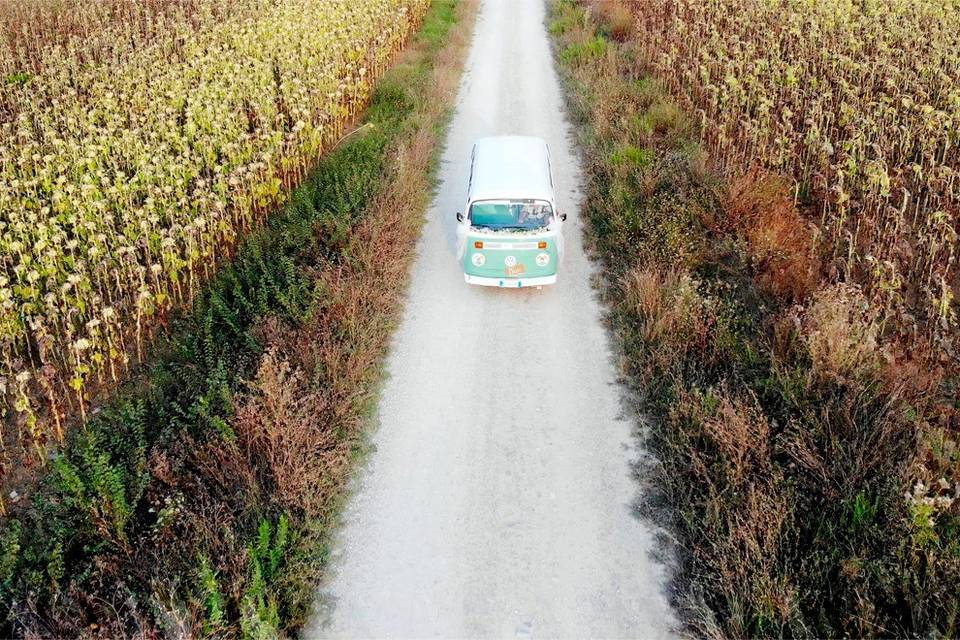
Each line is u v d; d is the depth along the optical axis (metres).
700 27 26.16
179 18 27.95
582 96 23.78
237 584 8.05
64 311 11.65
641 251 14.36
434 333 13.26
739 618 7.73
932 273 13.45
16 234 14.03
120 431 10.45
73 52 24.23
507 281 13.86
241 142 17.73
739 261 14.27
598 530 9.39
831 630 7.55
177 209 15.43
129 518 9.01
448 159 20.31
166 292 13.28
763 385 10.85
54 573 8.13
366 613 8.44
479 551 9.16
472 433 11.01
